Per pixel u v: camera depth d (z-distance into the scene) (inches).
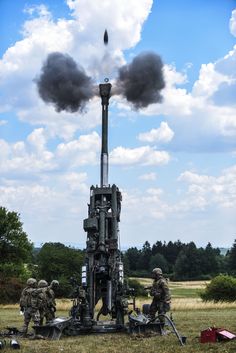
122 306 896.3
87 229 916.6
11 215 3366.1
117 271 909.2
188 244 6097.4
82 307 895.7
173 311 1595.7
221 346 713.0
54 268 3774.6
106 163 954.7
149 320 871.7
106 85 979.3
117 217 933.8
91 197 931.3
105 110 975.6
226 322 1135.0
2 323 1200.8
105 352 695.7
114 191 927.0
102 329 892.6
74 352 699.4
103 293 919.7
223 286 2134.6
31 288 912.9
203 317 1288.1
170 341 774.5
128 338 821.9
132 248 6717.5
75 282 914.7
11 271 3137.3
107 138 965.2
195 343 756.0
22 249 3363.7
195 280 5930.1
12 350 718.5
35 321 886.4
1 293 2410.2
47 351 708.7
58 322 849.5
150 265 6520.7
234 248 5846.5
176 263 6048.2
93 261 909.8
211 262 5984.3
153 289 908.6
